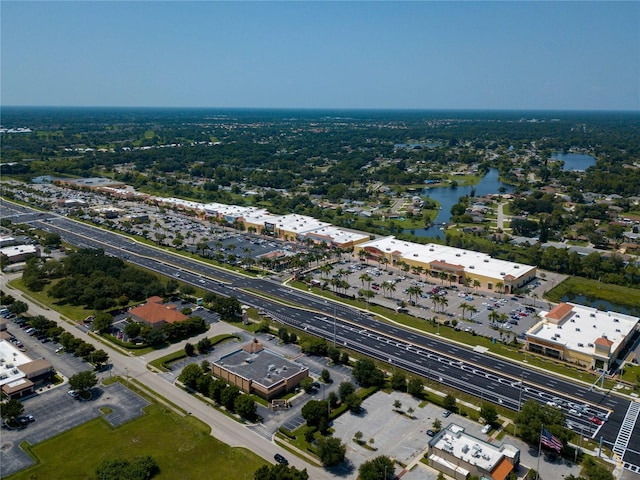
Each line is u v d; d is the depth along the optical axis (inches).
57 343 7647.6
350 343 7726.4
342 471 4960.6
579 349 7081.7
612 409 6028.5
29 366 6550.2
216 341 7716.5
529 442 5383.9
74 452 5216.5
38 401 6131.9
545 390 6446.9
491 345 7677.2
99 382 6569.9
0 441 5383.9
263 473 4648.1
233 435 5526.6
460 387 6501.0
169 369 6919.3
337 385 6540.4
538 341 7416.3
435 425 5615.2
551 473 4918.8
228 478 4864.7
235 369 6614.2
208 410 5999.0
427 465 5049.2
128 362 7091.5
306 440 5403.5
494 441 5403.5
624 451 5241.1
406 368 6983.3
